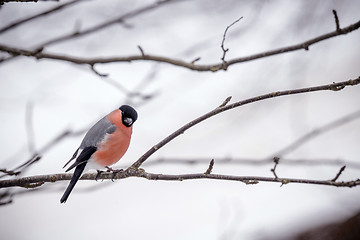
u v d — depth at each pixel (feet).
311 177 35.81
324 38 19.97
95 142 20.79
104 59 21.52
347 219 28.78
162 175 17.67
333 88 16.39
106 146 20.83
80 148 20.93
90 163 20.80
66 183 22.74
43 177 17.76
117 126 21.21
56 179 18.07
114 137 20.97
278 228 30.66
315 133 33.68
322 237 28.14
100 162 21.01
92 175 19.06
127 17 24.61
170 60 21.42
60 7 21.29
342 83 16.30
